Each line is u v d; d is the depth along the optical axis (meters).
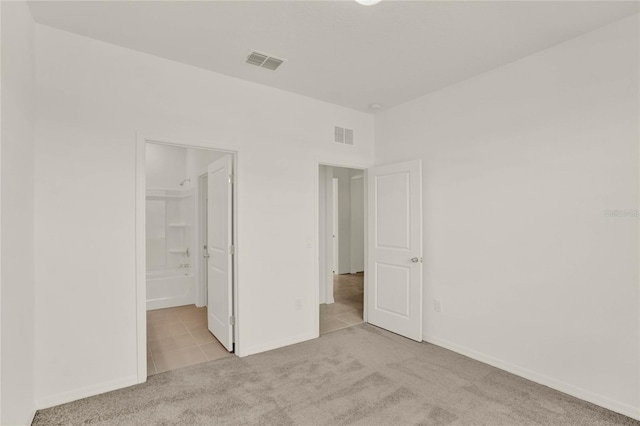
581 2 1.99
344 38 2.41
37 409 2.17
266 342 3.23
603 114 2.26
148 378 2.63
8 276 1.70
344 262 7.71
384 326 3.83
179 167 5.77
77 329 2.33
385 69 2.91
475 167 3.03
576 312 2.38
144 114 2.61
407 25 2.25
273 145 3.30
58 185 2.27
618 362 2.18
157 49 2.57
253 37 2.40
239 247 3.08
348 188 7.82
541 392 2.43
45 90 2.24
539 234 2.58
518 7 2.04
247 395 2.38
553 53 2.51
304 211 3.52
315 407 2.23
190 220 5.30
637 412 2.10
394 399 2.33
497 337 2.85
